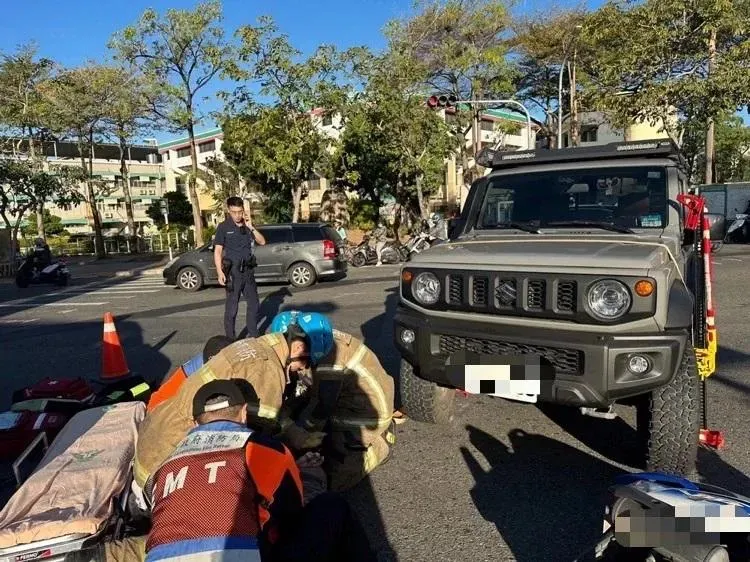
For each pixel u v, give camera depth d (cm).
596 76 3008
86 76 3053
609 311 346
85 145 3375
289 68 2164
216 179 3219
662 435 360
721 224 438
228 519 203
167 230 3862
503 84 2655
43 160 3098
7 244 2623
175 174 5159
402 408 492
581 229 451
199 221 2855
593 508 349
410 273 423
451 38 2630
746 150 4781
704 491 247
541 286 366
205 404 246
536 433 461
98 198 4538
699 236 425
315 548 241
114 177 5625
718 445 413
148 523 305
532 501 360
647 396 373
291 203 3212
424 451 433
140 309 1207
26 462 418
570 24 2856
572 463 408
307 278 1433
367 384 388
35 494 301
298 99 2223
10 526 271
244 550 200
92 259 3225
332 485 365
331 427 385
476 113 2711
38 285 1909
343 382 386
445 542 320
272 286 1492
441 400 464
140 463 298
